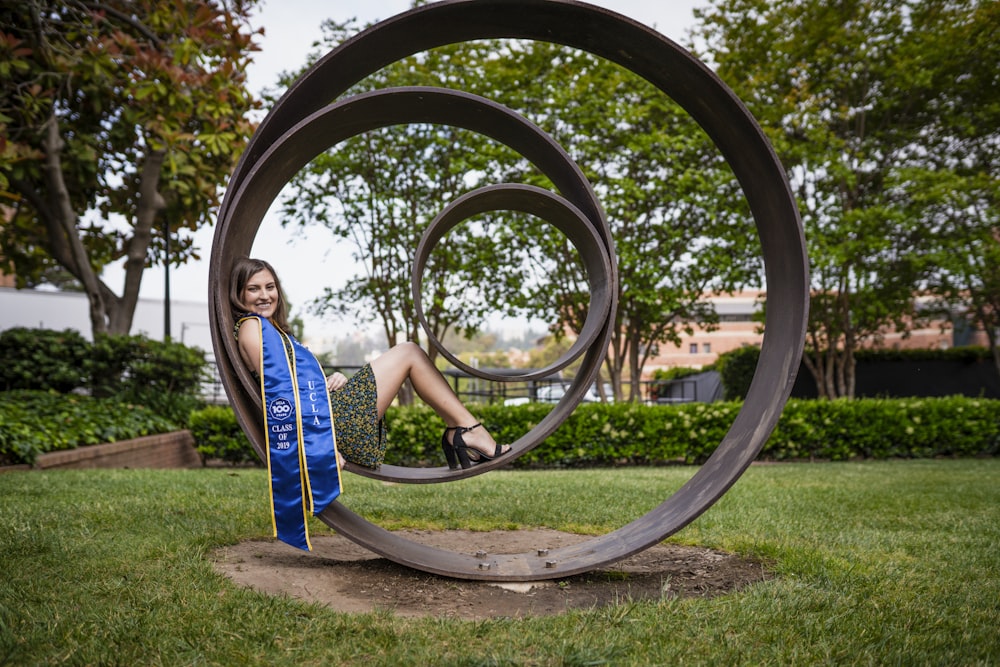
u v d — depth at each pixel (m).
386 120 3.18
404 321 11.27
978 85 10.95
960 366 13.42
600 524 4.34
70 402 8.60
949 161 11.50
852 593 2.68
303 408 2.75
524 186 3.01
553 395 14.46
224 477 5.89
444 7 2.79
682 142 10.00
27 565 2.73
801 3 10.77
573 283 10.95
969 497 5.46
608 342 3.04
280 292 3.04
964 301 12.46
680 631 2.28
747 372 12.62
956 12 10.40
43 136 9.36
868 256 10.97
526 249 10.47
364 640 2.16
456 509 4.72
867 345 18.19
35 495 4.50
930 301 13.37
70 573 2.65
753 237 10.30
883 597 2.65
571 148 10.11
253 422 2.90
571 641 2.16
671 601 2.56
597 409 9.04
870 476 6.94
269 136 2.92
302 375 2.81
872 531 4.00
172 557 2.93
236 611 2.33
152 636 2.10
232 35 8.33
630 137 9.95
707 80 2.97
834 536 3.82
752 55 10.76
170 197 11.41
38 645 2.00
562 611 2.56
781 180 3.06
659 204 10.43
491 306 10.70
